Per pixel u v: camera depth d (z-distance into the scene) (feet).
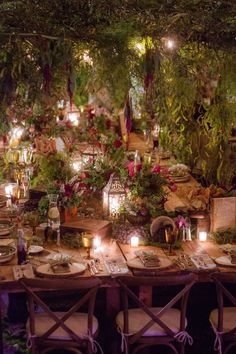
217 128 16.65
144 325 12.28
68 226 14.44
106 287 12.89
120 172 15.16
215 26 14.06
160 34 13.98
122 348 12.21
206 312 14.15
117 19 13.91
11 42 13.42
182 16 13.88
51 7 13.52
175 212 14.87
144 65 14.17
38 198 15.94
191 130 17.49
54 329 11.72
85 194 15.71
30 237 14.21
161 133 18.10
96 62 14.29
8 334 13.29
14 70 13.66
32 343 11.86
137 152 17.43
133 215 14.47
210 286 14.15
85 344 11.94
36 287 11.43
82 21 13.80
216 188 15.30
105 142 17.01
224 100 16.17
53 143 16.62
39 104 15.21
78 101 19.27
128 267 12.90
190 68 14.87
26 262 13.03
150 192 14.89
